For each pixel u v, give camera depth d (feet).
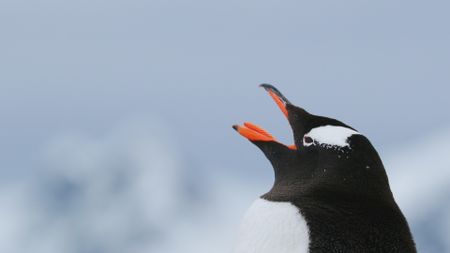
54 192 387.96
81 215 382.42
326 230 22.38
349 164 23.98
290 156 25.59
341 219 22.65
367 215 22.86
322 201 23.17
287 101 26.63
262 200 24.06
